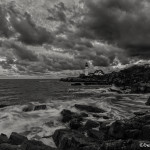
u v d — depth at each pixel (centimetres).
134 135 1106
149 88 5175
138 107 2747
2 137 1173
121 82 9000
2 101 3547
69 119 1795
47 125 1695
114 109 2548
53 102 3272
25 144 962
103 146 898
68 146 1054
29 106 2638
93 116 1998
